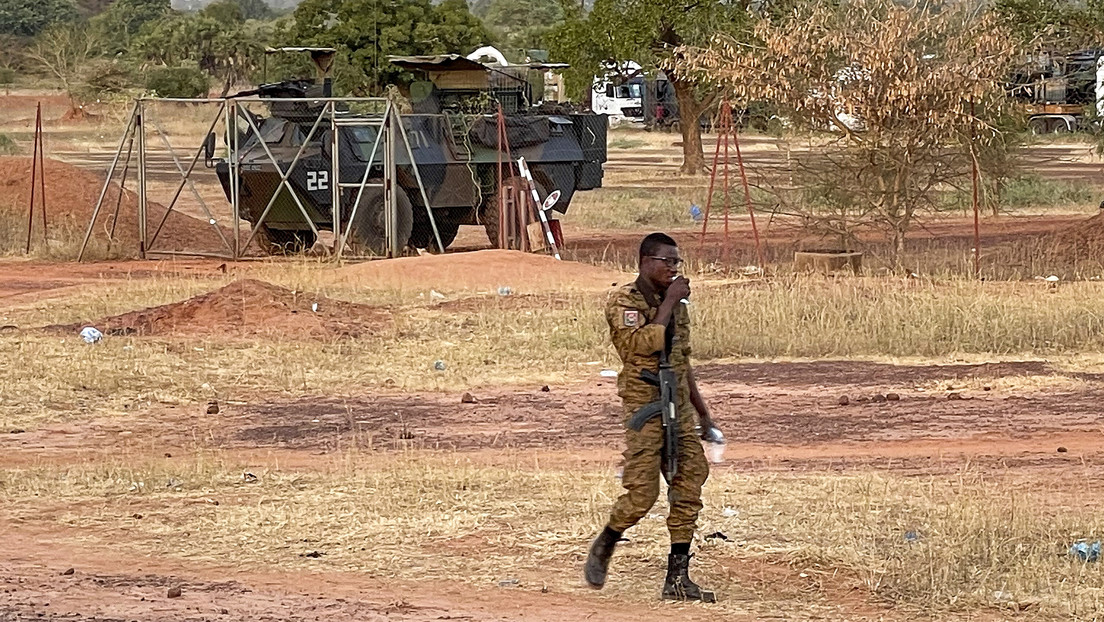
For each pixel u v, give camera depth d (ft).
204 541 40.37
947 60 98.37
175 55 390.63
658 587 35.68
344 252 112.27
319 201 113.50
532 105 129.90
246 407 61.31
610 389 64.90
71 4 581.53
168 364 68.18
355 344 74.33
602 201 164.66
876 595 34.99
